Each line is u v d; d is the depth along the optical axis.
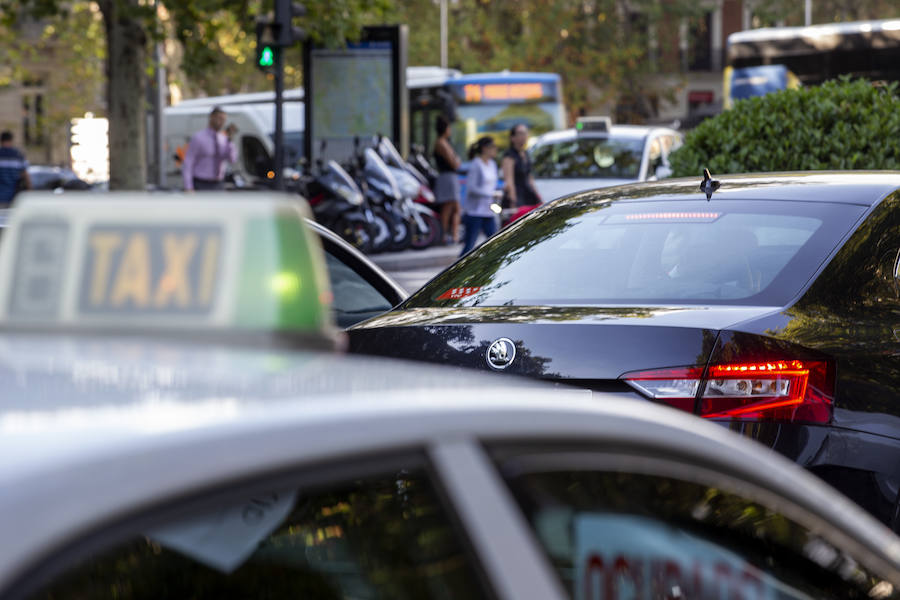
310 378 3.41
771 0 196.75
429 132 96.94
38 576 2.58
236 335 2.97
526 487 3.75
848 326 13.36
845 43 72.69
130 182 66.94
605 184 62.03
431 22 178.00
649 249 14.88
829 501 5.22
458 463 3.51
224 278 2.99
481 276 15.36
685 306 13.38
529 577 3.49
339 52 74.44
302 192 69.44
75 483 2.68
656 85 189.00
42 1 70.12
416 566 3.59
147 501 2.77
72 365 3.06
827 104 37.16
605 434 4.16
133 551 3.03
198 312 3.00
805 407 12.41
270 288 2.99
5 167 88.56
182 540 2.91
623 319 12.83
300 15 50.03
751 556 4.86
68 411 2.92
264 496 3.03
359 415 3.31
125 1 64.75
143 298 2.98
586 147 63.72
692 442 4.60
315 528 3.80
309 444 3.13
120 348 2.97
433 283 15.69
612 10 180.50
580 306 13.70
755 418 12.25
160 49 86.12
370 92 74.56
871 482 12.68
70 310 3.03
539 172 63.56
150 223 3.03
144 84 67.62
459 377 4.12
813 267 13.85
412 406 3.50
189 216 3.03
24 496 2.60
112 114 66.94
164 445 2.87
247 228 3.01
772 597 4.95
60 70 147.38
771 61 73.88
